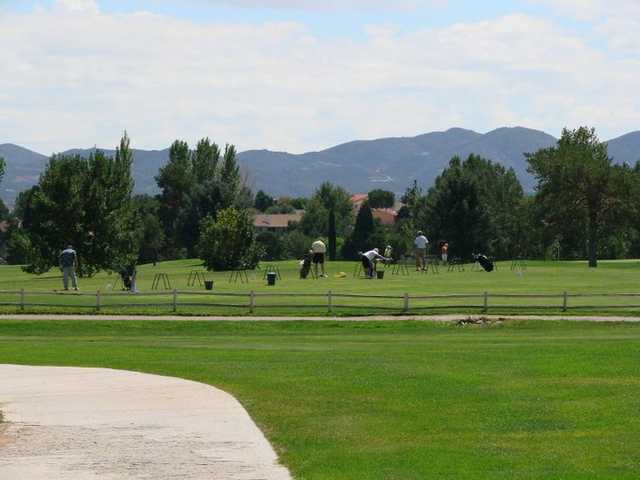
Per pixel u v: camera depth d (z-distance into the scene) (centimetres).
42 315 5000
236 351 3531
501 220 16075
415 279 7356
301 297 5588
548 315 4894
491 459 1642
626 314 4919
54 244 9138
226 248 9800
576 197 11912
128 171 9962
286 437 1903
